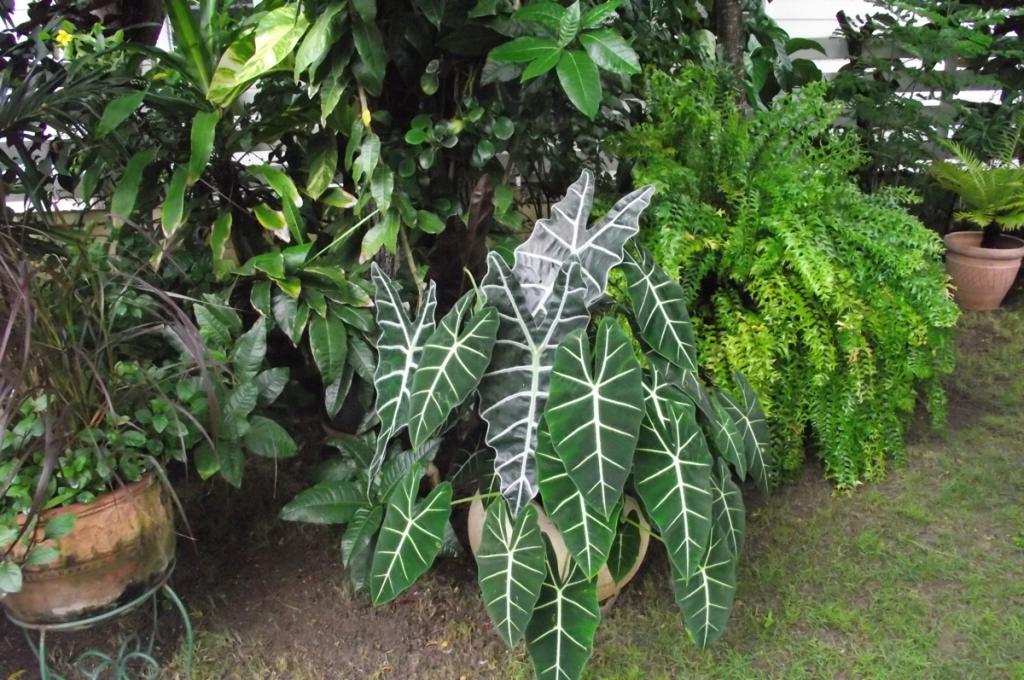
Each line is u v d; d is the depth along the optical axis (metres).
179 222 2.34
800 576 2.45
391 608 2.36
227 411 2.19
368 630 2.28
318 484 2.37
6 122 2.11
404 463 2.31
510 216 2.60
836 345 2.75
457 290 2.84
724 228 2.73
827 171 2.94
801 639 2.22
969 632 2.24
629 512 2.17
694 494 1.93
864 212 2.89
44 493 1.65
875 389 2.86
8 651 2.20
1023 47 4.51
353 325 2.51
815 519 2.70
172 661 2.16
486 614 2.32
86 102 2.33
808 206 2.78
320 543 2.62
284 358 2.94
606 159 3.30
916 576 2.44
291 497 2.80
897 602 2.34
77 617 1.89
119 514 1.87
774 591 2.39
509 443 1.97
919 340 2.77
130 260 2.44
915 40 4.19
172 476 2.82
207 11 2.53
